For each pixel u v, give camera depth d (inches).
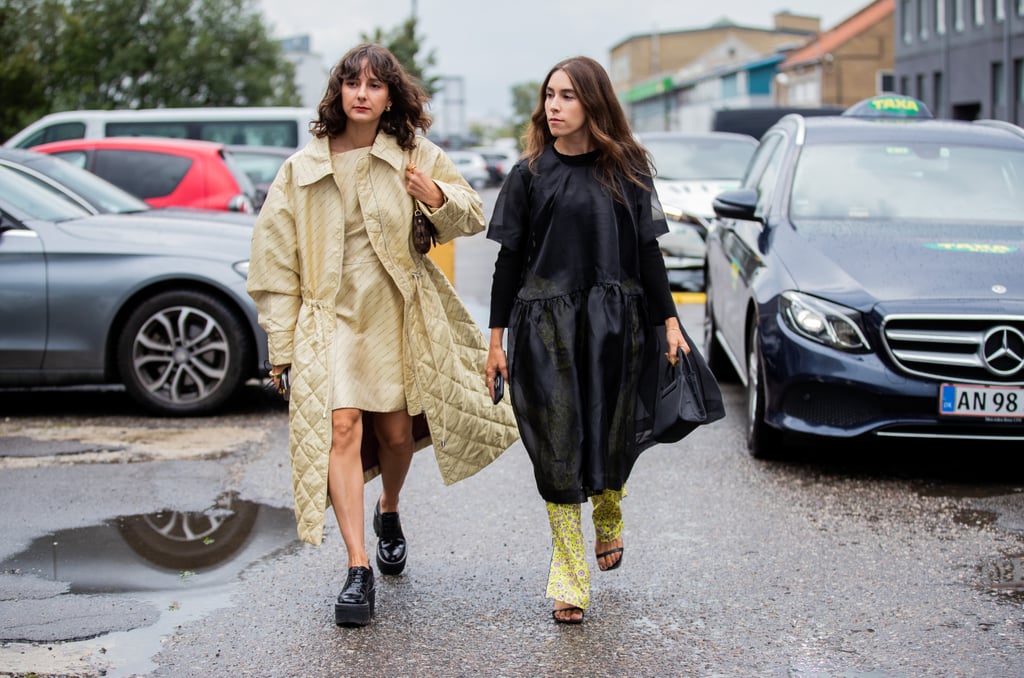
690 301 476.7
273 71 1852.9
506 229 151.2
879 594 164.7
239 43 1798.7
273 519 200.5
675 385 154.5
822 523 197.2
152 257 279.9
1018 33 1552.7
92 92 1632.6
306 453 153.3
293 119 629.6
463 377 164.1
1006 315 213.2
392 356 159.0
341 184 155.8
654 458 242.2
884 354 216.8
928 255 231.9
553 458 148.3
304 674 139.6
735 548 184.7
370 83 153.2
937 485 220.1
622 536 191.5
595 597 164.2
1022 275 223.6
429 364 159.5
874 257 232.5
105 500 210.8
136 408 297.3
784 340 223.8
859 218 256.8
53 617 156.6
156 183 413.7
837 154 277.1
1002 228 248.2
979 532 191.6
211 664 142.3
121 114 622.2
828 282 226.7
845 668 140.8
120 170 415.5
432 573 174.4
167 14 1708.9
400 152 157.6
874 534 191.0
